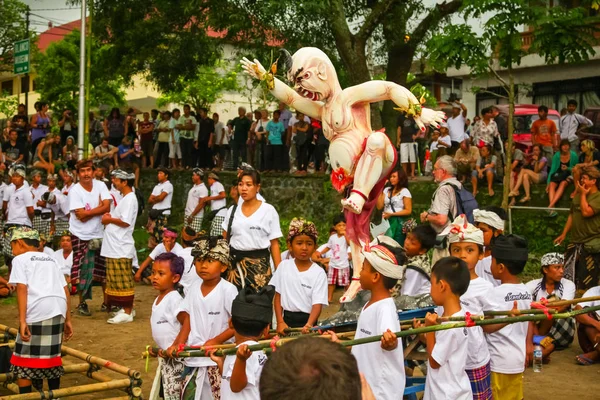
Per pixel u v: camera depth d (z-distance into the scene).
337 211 16.30
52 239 14.66
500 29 11.47
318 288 5.95
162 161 19.44
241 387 4.37
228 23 14.80
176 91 19.86
